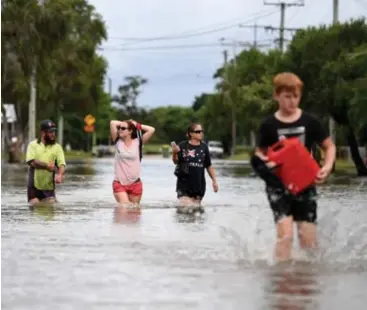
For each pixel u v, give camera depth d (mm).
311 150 23719
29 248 25719
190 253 24594
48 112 158500
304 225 23438
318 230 23688
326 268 22047
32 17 117125
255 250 24438
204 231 30297
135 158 41438
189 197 42531
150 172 96188
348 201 47406
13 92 136125
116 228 31328
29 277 20750
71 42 145125
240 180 75625
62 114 186375
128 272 21484
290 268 22047
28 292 18922
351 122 102250
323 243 23703
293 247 23359
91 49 153250
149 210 39438
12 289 19250
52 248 25750
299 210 23375
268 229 27453
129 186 41500
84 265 22562
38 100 154000
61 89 152500
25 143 162750
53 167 42406
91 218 35156
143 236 28844
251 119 157375
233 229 28391
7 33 116875
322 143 23609
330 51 113500
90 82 157750
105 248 25750
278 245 23312
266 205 42938
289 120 23531
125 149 41406
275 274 21219
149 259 23578
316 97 112250
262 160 23250
